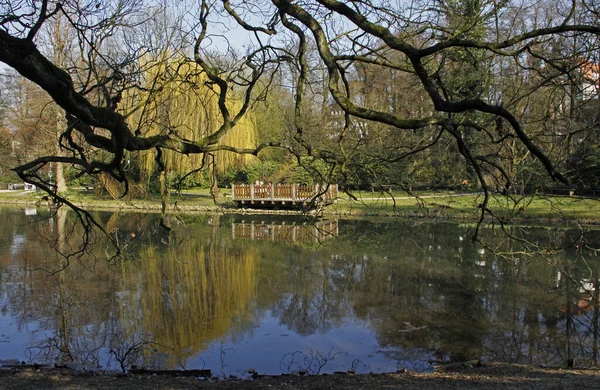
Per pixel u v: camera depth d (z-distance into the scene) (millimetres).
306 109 12812
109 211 27906
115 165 4266
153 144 4508
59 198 5258
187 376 6555
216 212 28297
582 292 10703
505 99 8359
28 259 14297
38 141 23656
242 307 9969
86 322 8969
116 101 5336
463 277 12164
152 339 8164
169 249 16328
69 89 3504
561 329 8547
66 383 5875
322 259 14680
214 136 5078
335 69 3980
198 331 8562
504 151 8539
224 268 13508
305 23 4098
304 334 8391
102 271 13008
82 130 4617
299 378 6340
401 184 7367
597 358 7238
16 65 3244
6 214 26344
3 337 8133
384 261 14195
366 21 3693
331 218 24594
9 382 5859
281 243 17781
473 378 6164
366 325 8852
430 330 8547
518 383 5816
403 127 3693
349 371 6691
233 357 7398
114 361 7219
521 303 10031
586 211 20250
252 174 34406
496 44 3607
